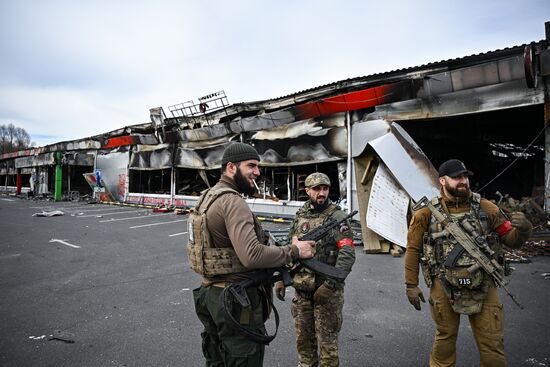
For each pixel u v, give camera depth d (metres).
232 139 13.92
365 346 3.18
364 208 7.53
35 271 5.94
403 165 6.99
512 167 13.17
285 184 13.30
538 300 4.19
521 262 5.84
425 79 8.44
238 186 1.87
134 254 7.24
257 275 1.77
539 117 11.08
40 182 28.39
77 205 20.47
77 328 3.65
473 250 2.13
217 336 1.83
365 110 9.76
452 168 2.22
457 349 3.06
